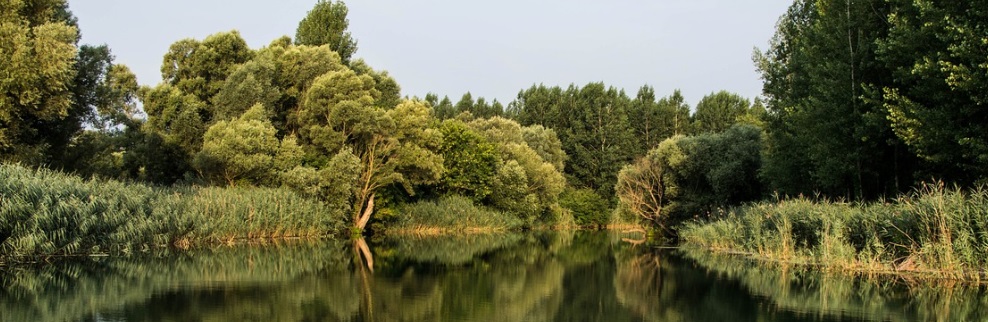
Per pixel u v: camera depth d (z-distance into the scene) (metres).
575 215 75.19
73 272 18.42
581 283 19.83
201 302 14.21
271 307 13.95
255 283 17.55
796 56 31.38
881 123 22.83
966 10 19.39
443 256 29.03
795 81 31.36
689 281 19.81
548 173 64.31
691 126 94.88
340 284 18.09
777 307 14.53
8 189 19.67
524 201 59.19
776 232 25.62
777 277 19.92
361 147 43.84
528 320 13.50
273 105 43.16
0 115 24.80
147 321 11.94
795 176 30.72
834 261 21.00
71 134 31.62
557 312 14.62
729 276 20.70
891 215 19.80
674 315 14.13
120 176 38.06
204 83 44.91
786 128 31.72
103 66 31.86
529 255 30.83
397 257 27.66
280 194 35.00
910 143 20.81
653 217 46.81
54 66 25.06
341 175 39.31
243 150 36.59
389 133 42.59
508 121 72.62
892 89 22.03
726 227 31.25
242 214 31.53
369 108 41.12
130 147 40.78
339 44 56.59
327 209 38.69
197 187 32.72
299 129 43.59
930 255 18.08
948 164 21.67
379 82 54.50
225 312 13.14
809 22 33.56
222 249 27.25
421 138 44.59
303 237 36.59
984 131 19.36
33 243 19.36
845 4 26.98
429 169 44.47
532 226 64.69
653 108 95.25
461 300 15.89
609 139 87.75
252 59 46.53
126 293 15.14
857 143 25.47
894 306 14.31
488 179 56.28
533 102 96.94
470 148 55.75
